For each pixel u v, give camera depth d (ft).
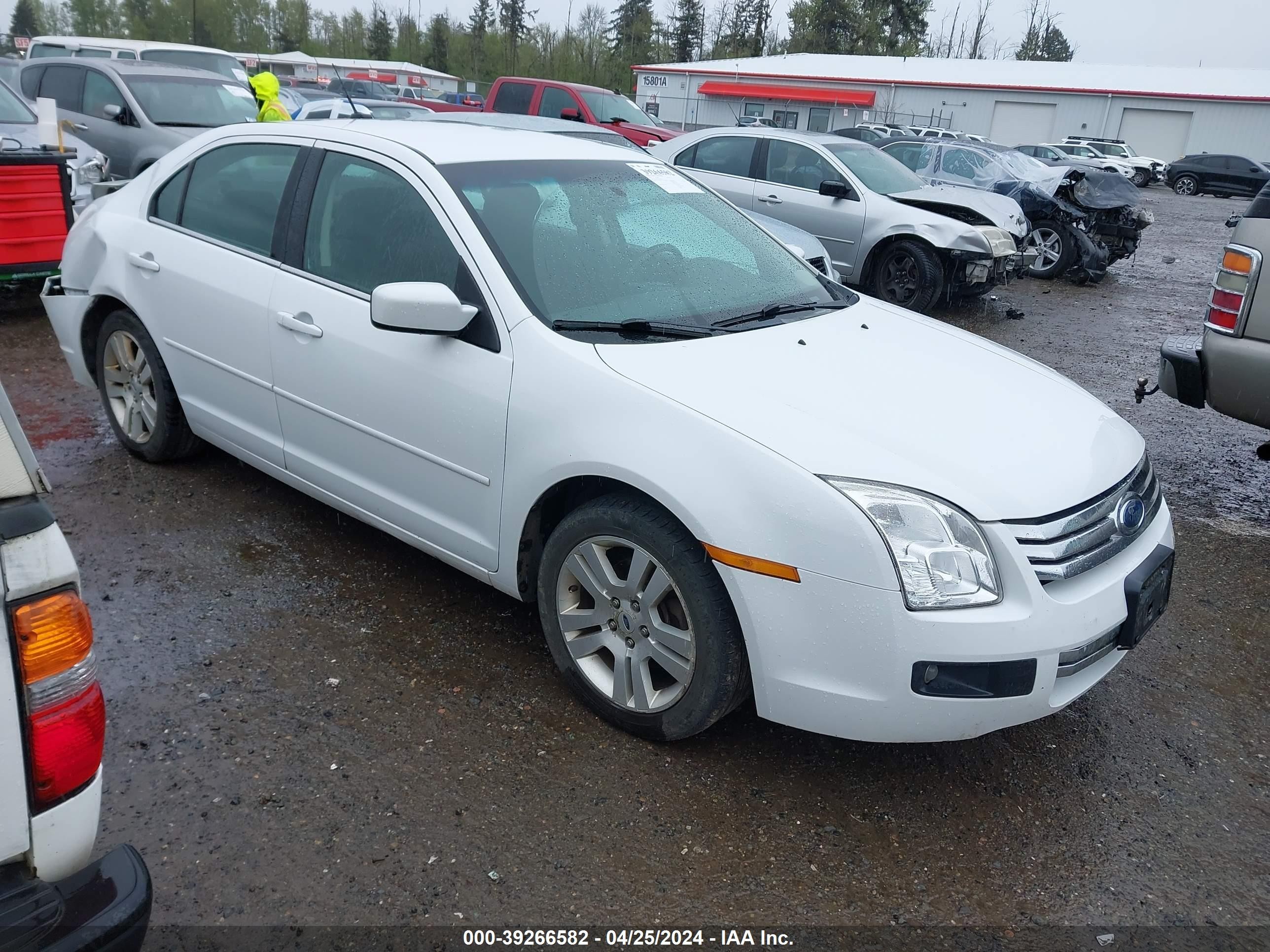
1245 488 17.62
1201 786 9.52
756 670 8.43
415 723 9.61
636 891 7.77
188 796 8.44
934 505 7.98
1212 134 135.64
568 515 9.60
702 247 11.94
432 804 8.54
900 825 8.71
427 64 233.76
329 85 78.89
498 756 9.21
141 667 10.19
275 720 9.51
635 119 47.91
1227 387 14.42
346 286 11.25
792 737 9.78
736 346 9.91
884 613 7.85
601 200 11.68
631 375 9.10
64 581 4.99
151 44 53.06
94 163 27.50
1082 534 8.52
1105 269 40.24
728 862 8.13
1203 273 45.78
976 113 146.82
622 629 9.37
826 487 8.02
